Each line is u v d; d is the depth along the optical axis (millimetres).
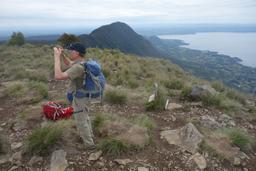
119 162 2822
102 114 3846
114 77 7316
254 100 6496
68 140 3143
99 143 3057
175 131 3531
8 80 7344
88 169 2715
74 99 2758
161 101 4668
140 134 3303
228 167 2912
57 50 2551
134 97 5242
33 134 3061
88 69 2568
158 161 2904
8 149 3096
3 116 4254
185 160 2938
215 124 3984
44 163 2793
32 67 9289
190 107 4742
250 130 4070
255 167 2975
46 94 5262
